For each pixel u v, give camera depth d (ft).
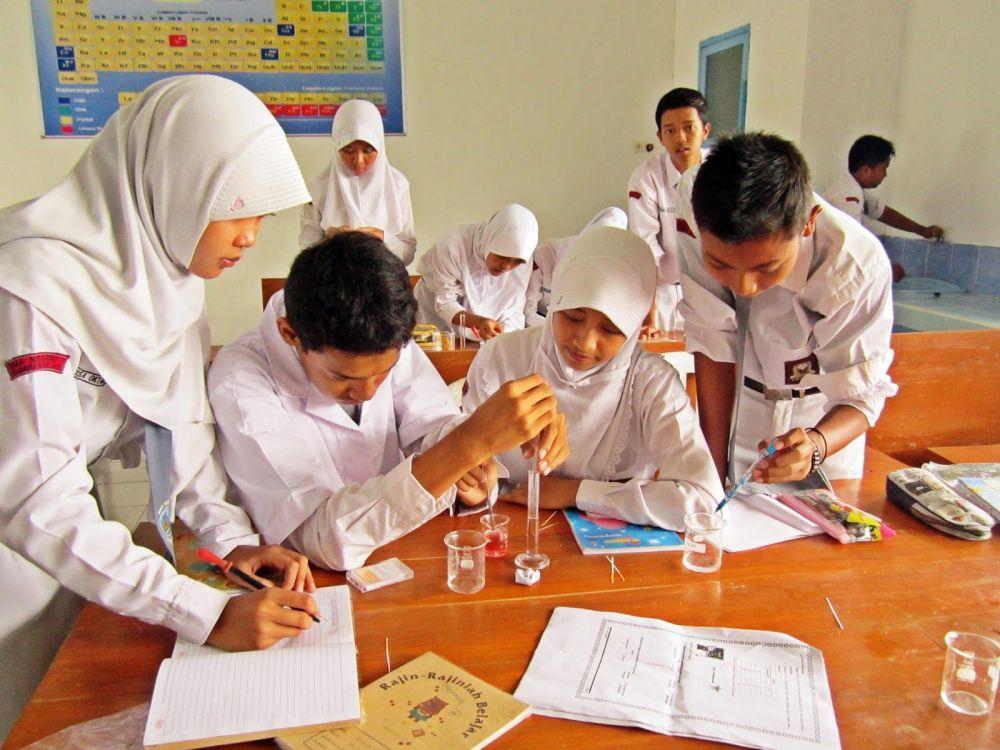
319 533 3.84
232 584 3.63
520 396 3.74
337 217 12.01
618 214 12.03
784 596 3.62
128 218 3.43
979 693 2.88
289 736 2.68
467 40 14.11
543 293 12.64
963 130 9.64
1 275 3.10
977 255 9.63
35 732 2.74
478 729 2.71
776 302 4.93
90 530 3.12
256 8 13.35
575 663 3.10
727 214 3.74
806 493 4.66
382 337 3.59
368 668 3.08
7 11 12.80
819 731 2.72
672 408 4.66
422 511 3.77
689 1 14.07
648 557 3.99
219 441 4.21
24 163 13.43
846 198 10.75
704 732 2.72
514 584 3.71
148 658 3.17
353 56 13.82
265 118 3.71
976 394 6.55
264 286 9.80
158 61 13.37
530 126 14.74
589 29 14.49
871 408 4.75
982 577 3.80
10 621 3.80
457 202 14.88
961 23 9.53
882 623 3.40
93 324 3.31
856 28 10.44
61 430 3.16
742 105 12.43
